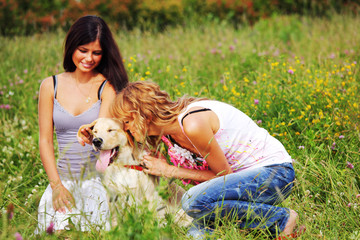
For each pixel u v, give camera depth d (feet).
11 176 20.57
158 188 13.58
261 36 50.90
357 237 13.99
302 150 19.27
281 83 26.20
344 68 27.43
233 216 14.61
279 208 14.56
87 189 16.14
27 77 34.35
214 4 71.67
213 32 52.85
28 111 29.22
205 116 14.38
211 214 14.73
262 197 14.78
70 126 16.71
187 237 14.30
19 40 50.31
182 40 48.70
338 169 17.93
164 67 34.50
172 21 68.69
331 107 22.20
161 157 16.33
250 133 15.08
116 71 17.22
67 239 14.80
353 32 43.06
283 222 14.40
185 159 15.93
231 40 47.32
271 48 40.93
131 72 28.63
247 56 38.65
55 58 41.19
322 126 21.42
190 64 36.37
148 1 70.03
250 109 23.24
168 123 14.48
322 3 65.46
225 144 14.85
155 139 15.79
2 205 16.62
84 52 16.29
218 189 14.57
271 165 14.94
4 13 65.26
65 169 16.83
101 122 15.39
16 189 19.20
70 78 17.11
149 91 14.52
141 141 14.79
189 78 30.35
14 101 30.35
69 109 16.78
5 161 21.74
